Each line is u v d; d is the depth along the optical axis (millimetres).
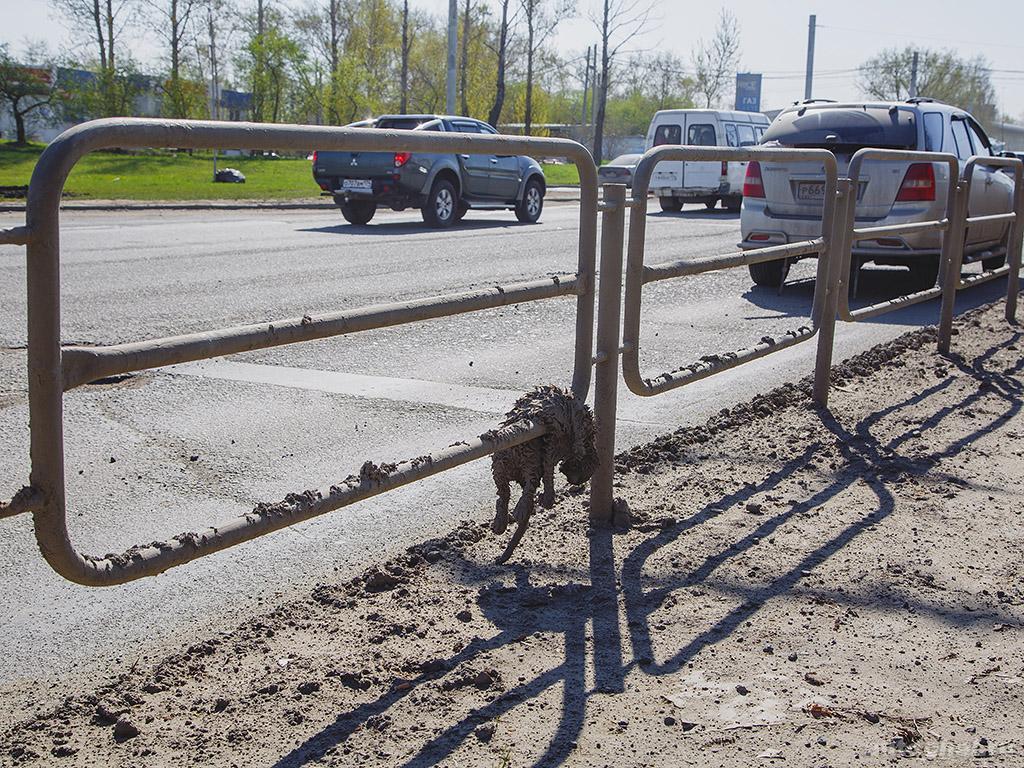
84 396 5797
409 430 5297
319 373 6516
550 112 78562
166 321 7863
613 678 2814
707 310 9281
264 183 28969
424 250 13445
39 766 2387
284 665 2873
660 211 25375
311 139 2508
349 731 2535
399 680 2781
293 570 3594
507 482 3428
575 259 12641
